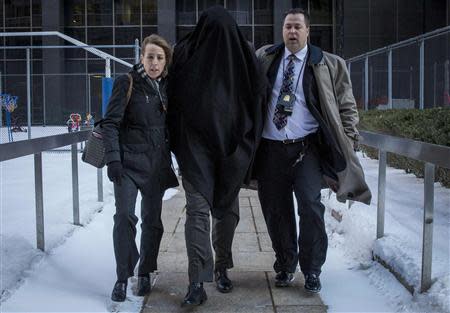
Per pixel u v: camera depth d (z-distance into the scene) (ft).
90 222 20.59
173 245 18.11
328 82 13.28
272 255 17.08
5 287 13.46
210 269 12.59
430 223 12.26
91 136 13.15
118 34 107.76
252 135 12.73
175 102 12.89
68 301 13.10
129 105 12.94
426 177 12.21
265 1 107.24
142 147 12.98
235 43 12.34
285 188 13.79
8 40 105.60
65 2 107.34
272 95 13.47
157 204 13.50
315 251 13.29
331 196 22.72
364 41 102.01
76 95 83.35
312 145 13.47
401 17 102.01
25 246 16.16
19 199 24.53
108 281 14.61
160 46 12.79
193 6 108.27
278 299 13.33
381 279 14.24
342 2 101.65
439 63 37.91
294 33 13.14
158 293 13.78
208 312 12.57
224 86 12.34
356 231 17.37
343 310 12.59
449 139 22.50
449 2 91.30
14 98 69.36
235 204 13.57
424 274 12.28
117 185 12.80
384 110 39.83
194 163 12.38
